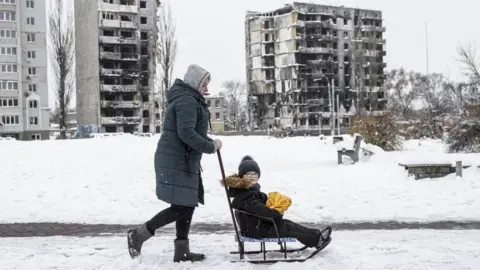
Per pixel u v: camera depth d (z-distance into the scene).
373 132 25.12
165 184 5.54
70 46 58.16
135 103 74.19
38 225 8.74
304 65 88.12
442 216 9.23
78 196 11.24
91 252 6.40
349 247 6.54
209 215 9.41
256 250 6.42
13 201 10.77
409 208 9.84
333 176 13.92
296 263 5.63
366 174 13.97
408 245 6.68
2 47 69.12
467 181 12.35
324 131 81.88
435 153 20.58
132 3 74.62
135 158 19.28
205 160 18.86
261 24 91.50
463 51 33.94
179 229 5.83
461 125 22.81
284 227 5.94
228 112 121.00
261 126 93.00
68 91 58.25
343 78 91.00
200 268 5.52
